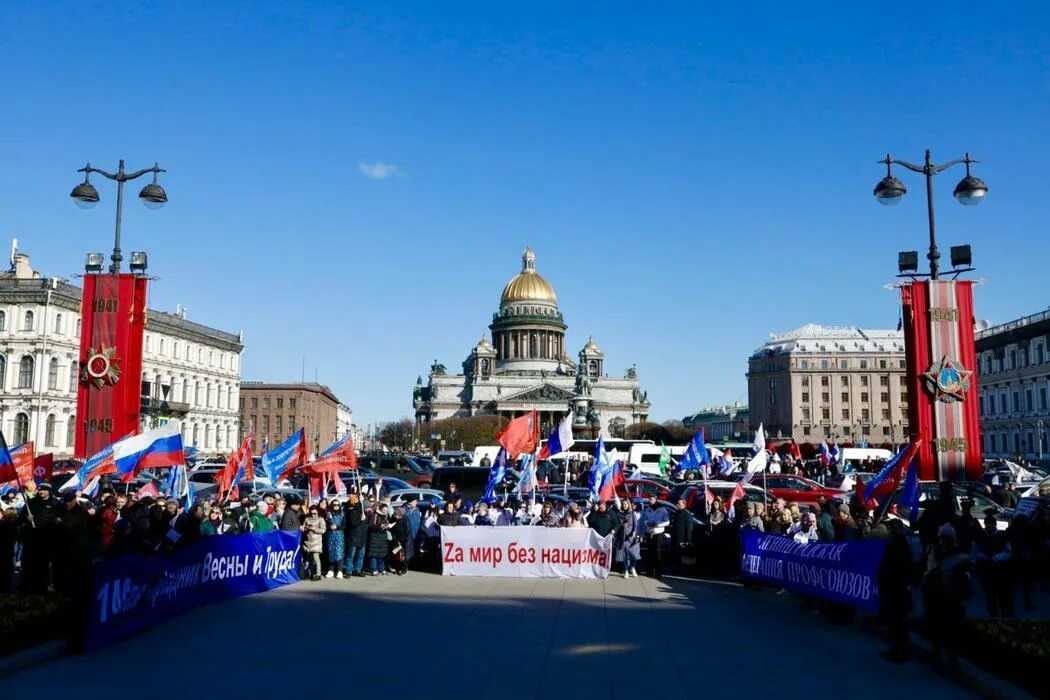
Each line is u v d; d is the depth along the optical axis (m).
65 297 93.88
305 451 34.59
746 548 25.45
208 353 123.56
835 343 192.88
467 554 28.55
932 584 15.55
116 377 34.69
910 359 34.75
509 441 33.41
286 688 14.58
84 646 16.98
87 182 34.44
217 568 23.09
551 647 17.67
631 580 27.95
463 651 17.30
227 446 129.25
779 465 66.94
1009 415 118.69
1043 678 13.45
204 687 14.65
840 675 15.55
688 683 14.92
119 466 27.36
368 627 19.77
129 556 18.73
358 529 28.16
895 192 30.66
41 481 38.88
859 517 27.02
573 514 30.64
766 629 19.72
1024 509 30.05
